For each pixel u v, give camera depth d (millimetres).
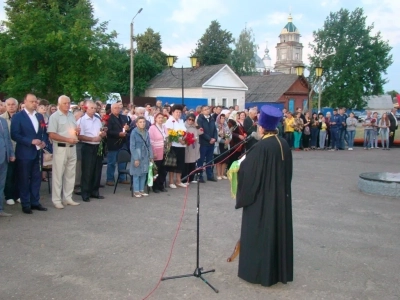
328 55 47219
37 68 16875
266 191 4297
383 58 46438
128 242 5938
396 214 7793
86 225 6738
